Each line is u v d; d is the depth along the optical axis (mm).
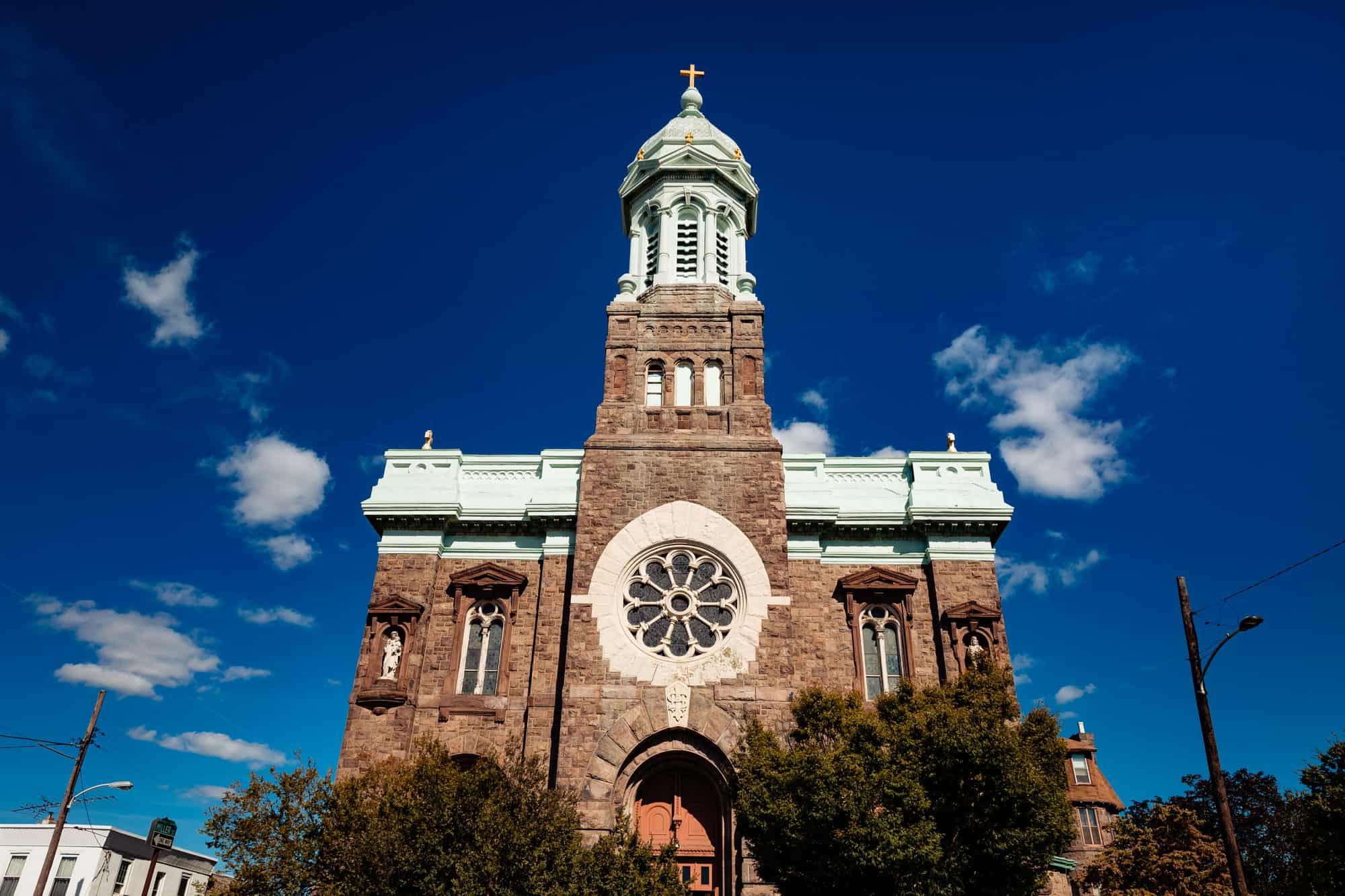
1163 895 41531
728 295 38438
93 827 49656
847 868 21281
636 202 43750
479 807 21938
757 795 23031
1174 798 59594
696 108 47844
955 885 21703
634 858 23031
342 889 21703
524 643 33188
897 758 22969
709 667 30078
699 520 32531
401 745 30906
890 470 36375
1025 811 22219
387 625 33219
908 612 33531
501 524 34938
